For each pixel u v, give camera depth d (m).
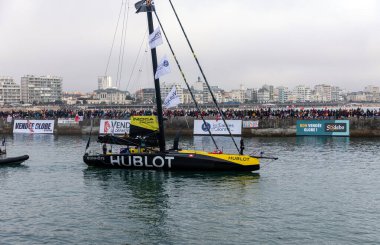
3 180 37.12
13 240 22.47
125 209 28.02
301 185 34.25
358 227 24.05
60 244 21.97
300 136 73.06
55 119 82.50
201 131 75.69
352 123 71.69
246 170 39.09
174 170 39.97
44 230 24.02
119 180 36.78
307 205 28.45
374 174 38.47
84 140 70.62
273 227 24.16
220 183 35.12
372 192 31.84
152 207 28.41
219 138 71.31
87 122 81.06
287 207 28.00
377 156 48.94
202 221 25.36
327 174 38.59
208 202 29.41
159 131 40.53
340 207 27.94
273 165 43.38
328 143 62.56
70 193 32.47
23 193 32.50
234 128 74.44
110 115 81.50
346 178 36.81
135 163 40.62
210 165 39.03
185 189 33.19
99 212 27.41
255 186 33.94
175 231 23.72
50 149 58.03
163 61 39.84
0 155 46.06
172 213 27.02
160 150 41.00
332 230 23.62
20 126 84.56
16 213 27.17
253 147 58.19
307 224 24.59
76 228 24.33
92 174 39.53
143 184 35.09
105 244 21.97
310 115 76.38
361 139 67.81
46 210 27.86
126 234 23.34
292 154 51.09
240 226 24.39
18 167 43.50
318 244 21.69
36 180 37.12
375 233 23.11
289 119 73.44
